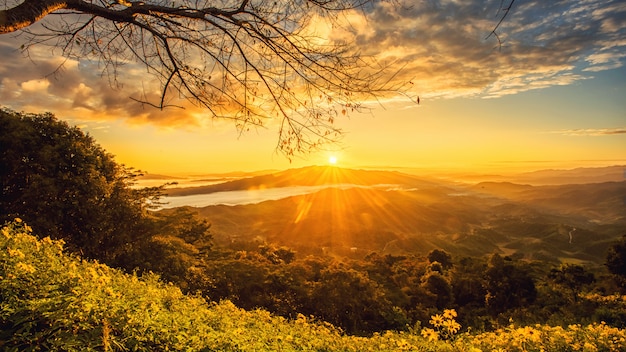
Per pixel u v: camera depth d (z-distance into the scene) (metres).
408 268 57.72
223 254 36.69
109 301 4.60
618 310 19.89
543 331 8.05
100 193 18.02
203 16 2.57
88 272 5.75
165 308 6.27
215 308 9.48
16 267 4.50
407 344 7.14
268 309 25.45
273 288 27.50
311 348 7.38
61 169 17.44
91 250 17.23
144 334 4.42
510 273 40.16
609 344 7.42
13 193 16.95
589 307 28.25
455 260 66.19
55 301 3.97
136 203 20.47
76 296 4.29
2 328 3.76
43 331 3.58
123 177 20.83
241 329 6.45
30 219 15.84
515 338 7.32
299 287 28.23
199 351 4.77
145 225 20.47
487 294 40.81
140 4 2.51
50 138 18.25
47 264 5.50
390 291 36.78
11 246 5.69
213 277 25.00
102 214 17.50
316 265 39.66
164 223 22.11
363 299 27.09
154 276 10.09
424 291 37.94
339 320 26.53
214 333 5.47
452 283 43.62
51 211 15.98
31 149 16.98
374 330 25.58
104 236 18.25
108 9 2.39
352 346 8.09
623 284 48.28
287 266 37.03
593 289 46.62
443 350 7.05
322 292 27.27
